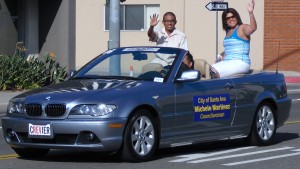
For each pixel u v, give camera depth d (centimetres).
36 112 1086
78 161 1137
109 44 2159
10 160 1155
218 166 1095
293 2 3641
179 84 1162
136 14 3647
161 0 3638
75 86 1137
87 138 1055
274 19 3659
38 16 2981
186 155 1202
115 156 1174
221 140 1359
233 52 1322
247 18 3634
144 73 1182
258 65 3681
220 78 1243
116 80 1177
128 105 1074
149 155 1116
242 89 1265
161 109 1123
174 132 1151
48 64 2616
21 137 1109
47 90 1131
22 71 2503
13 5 2955
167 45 1441
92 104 1059
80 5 3709
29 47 2967
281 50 3672
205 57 3650
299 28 3641
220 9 2528
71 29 2897
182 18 3644
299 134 1525
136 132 1093
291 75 3466
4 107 2117
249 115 1280
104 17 3694
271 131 1332
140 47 1245
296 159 1169
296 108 2194
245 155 1208
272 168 1082
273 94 1330
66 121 1055
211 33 3634
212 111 1208
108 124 1049
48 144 1075
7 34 2933
